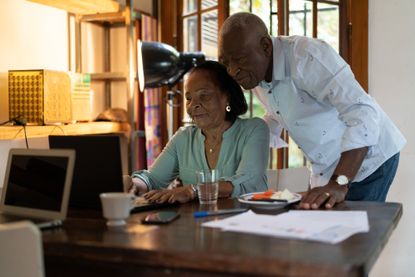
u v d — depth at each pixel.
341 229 1.19
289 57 1.88
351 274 0.92
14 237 1.00
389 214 1.42
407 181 3.06
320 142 2.01
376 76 3.15
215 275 1.02
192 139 2.08
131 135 3.11
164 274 1.07
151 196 1.70
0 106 2.70
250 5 3.12
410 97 3.07
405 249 3.06
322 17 3.15
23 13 2.84
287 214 1.38
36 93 2.56
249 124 2.01
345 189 1.62
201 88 1.97
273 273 0.97
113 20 3.36
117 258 1.10
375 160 2.02
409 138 3.07
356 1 3.17
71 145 1.56
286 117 2.03
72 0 2.83
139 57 2.69
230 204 1.64
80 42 3.26
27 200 1.43
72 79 2.76
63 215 1.32
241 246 1.07
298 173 2.36
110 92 3.56
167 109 3.62
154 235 1.20
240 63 1.86
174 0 3.59
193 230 1.24
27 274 1.01
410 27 3.06
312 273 0.94
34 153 1.44
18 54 2.81
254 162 1.91
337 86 1.77
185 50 3.55
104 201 1.30
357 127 1.69
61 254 1.16
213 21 3.29
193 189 1.73
